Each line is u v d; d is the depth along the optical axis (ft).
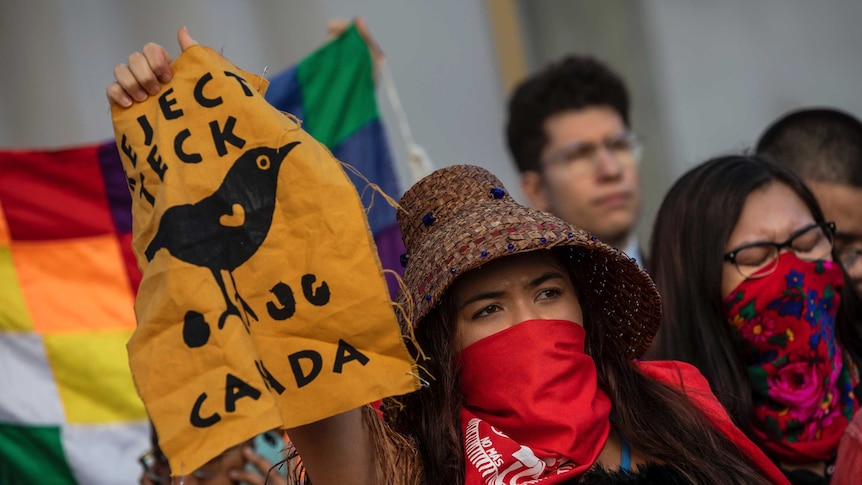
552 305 18.94
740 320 22.66
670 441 19.21
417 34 44.96
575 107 33.40
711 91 49.67
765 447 22.68
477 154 45.50
